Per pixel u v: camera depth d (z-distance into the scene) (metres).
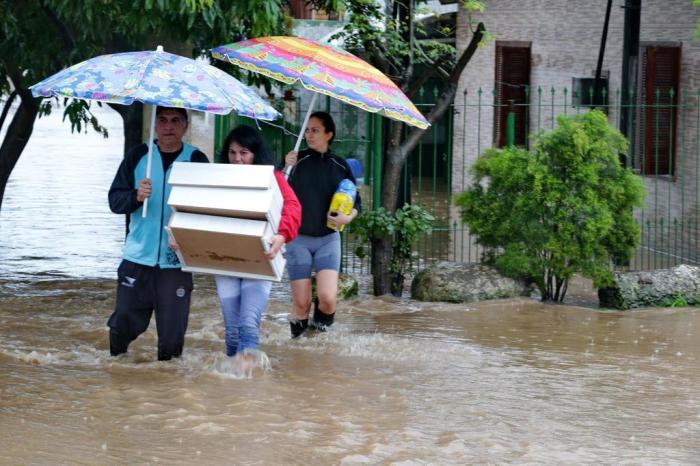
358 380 10.12
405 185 17.25
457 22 22.95
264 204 9.58
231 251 9.84
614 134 14.65
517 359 11.27
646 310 14.27
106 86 9.34
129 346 11.30
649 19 19.86
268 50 11.08
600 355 11.56
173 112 10.02
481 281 14.66
